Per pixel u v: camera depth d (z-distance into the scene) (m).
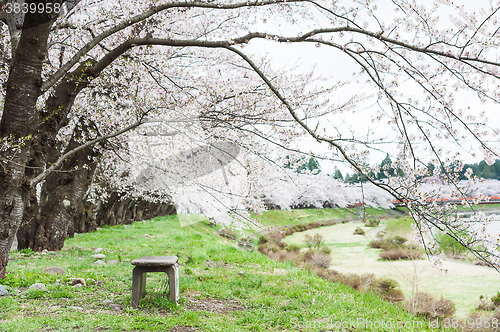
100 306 5.13
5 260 6.26
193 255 10.95
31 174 8.34
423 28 5.55
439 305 10.20
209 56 10.48
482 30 5.08
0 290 5.47
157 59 9.47
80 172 11.77
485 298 10.48
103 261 9.45
